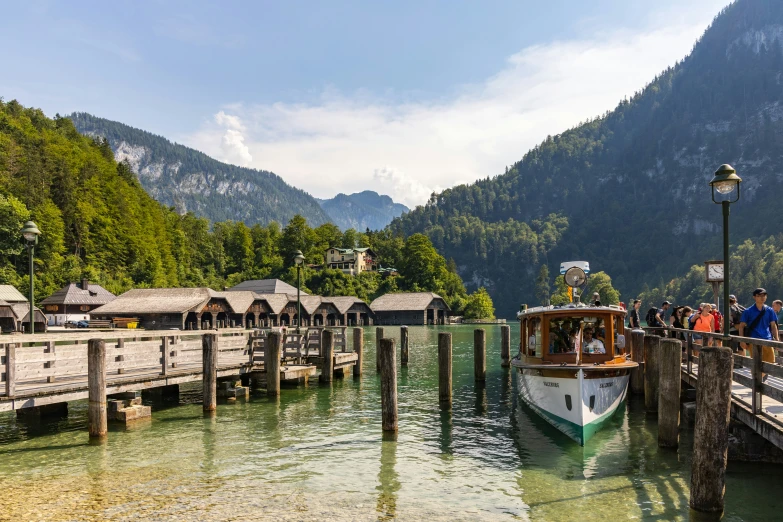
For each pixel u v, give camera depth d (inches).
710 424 359.6
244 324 3272.6
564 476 480.1
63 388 577.0
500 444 591.5
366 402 820.0
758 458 480.7
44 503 401.4
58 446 562.3
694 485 369.1
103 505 398.6
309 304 3686.0
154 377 683.4
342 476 476.4
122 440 590.2
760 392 409.7
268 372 823.7
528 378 707.4
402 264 5969.5
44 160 4579.2
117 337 657.6
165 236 5733.3
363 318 4234.7
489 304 5103.3
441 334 803.4
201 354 799.7
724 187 458.0
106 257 4500.5
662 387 553.9
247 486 446.0
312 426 664.4
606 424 643.5
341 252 6555.1
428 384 1029.2
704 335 571.8
